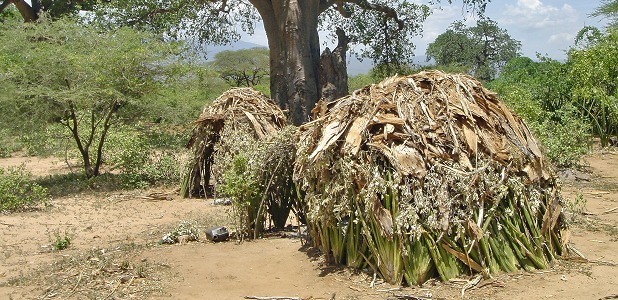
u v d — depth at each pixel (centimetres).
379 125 511
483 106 542
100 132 1402
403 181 481
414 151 489
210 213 869
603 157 1273
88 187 1135
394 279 482
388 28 2167
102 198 1030
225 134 950
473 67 3781
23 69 1174
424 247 479
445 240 480
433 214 475
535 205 519
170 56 1291
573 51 1564
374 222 484
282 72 1553
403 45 2189
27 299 499
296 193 646
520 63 2444
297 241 645
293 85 1486
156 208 928
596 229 674
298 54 1486
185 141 1356
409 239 477
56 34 1261
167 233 712
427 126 506
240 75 3506
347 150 501
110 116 1244
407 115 511
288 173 683
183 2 1725
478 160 503
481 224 489
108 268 561
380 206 480
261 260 580
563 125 1268
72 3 2398
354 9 2098
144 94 1271
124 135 1293
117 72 1218
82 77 1188
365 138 503
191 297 486
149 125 1378
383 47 2197
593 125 1431
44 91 1141
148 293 496
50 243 707
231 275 536
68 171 1450
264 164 675
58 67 1186
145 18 1736
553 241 536
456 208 484
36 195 975
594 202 849
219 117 969
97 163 1277
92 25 1433
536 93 1557
